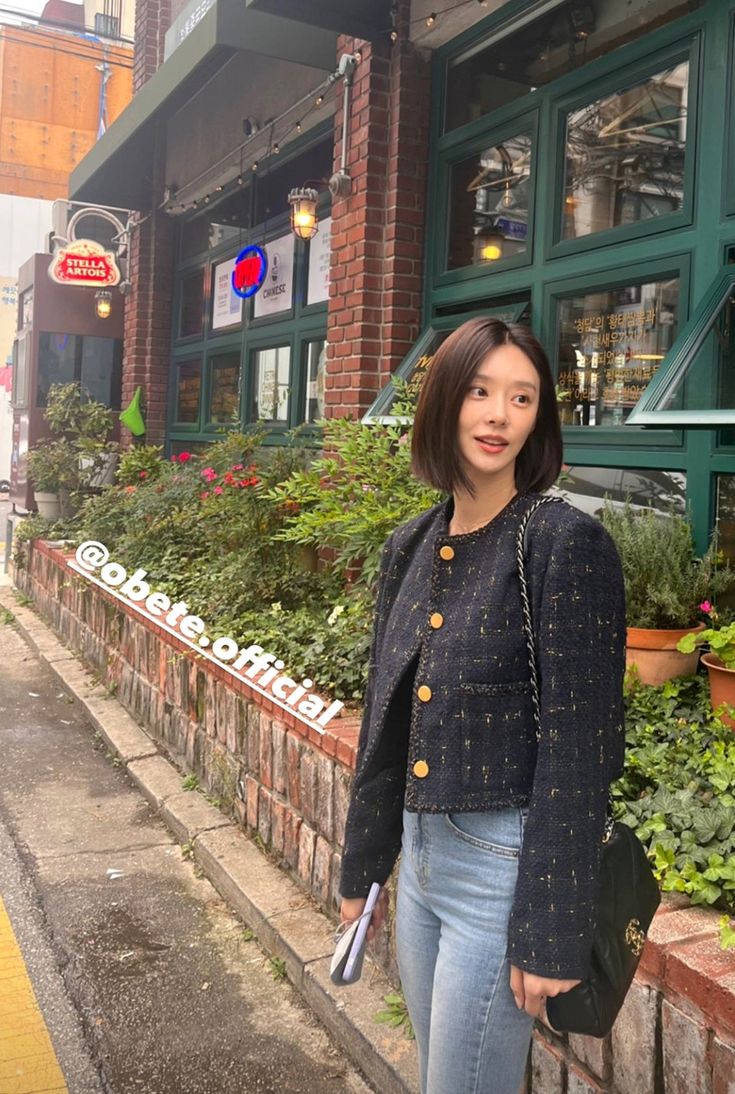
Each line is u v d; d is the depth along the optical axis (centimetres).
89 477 1042
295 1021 287
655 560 344
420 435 156
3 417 2859
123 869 391
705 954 187
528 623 142
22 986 302
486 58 533
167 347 1075
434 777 145
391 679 158
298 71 727
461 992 147
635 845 150
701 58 396
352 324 575
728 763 261
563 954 129
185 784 467
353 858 174
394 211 559
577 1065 210
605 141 453
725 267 376
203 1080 258
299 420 778
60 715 618
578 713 133
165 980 308
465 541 152
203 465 736
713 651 310
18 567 1034
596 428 438
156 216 1052
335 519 404
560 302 479
